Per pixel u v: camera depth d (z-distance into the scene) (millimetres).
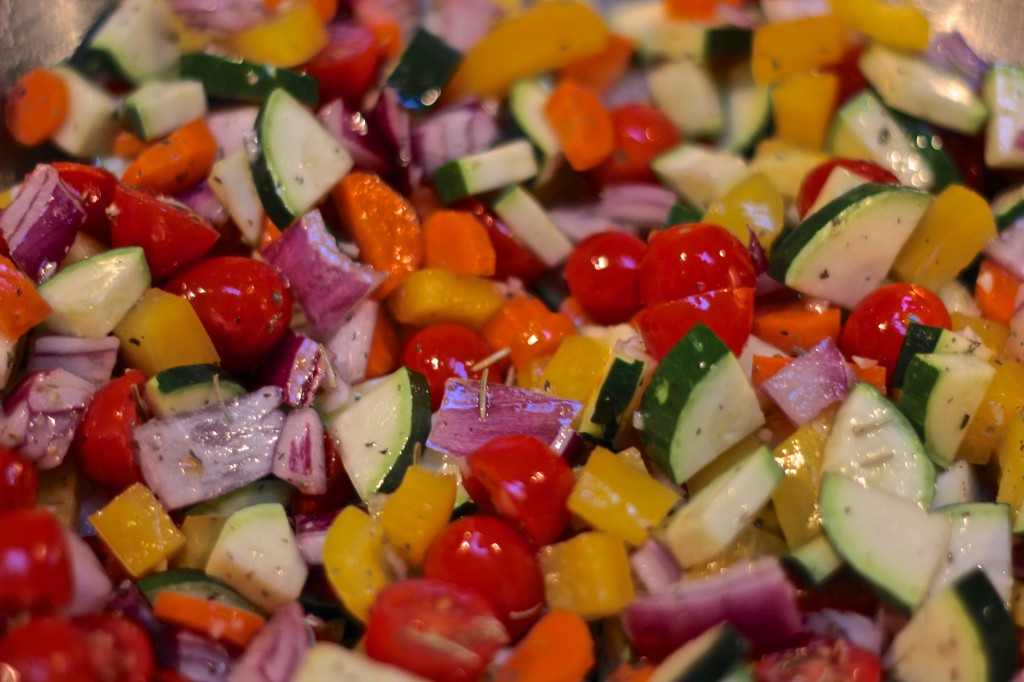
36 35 504
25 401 422
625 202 502
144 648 401
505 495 414
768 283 474
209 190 479
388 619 397
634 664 410
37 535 399
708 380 419
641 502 415
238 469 433
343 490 444
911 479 422
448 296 469
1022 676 402
